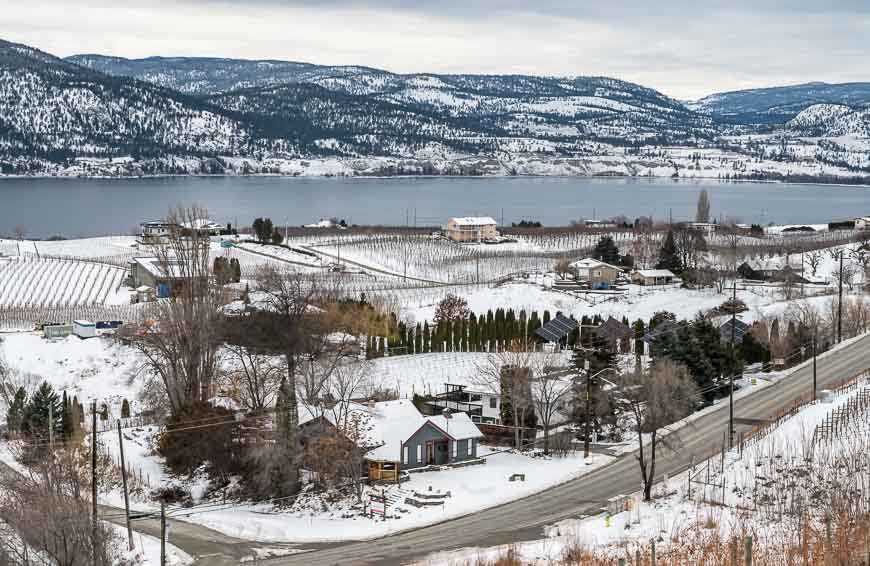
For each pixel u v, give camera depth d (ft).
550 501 241.55
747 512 209.56
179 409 286.05
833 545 177.58
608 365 295.07
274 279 447.83
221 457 270.67
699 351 316.81
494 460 284.82
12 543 204.23
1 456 290.35
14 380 366.22
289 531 230.68
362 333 388.78
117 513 248.93
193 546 221.87
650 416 255.29
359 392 333.83
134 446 304.30
